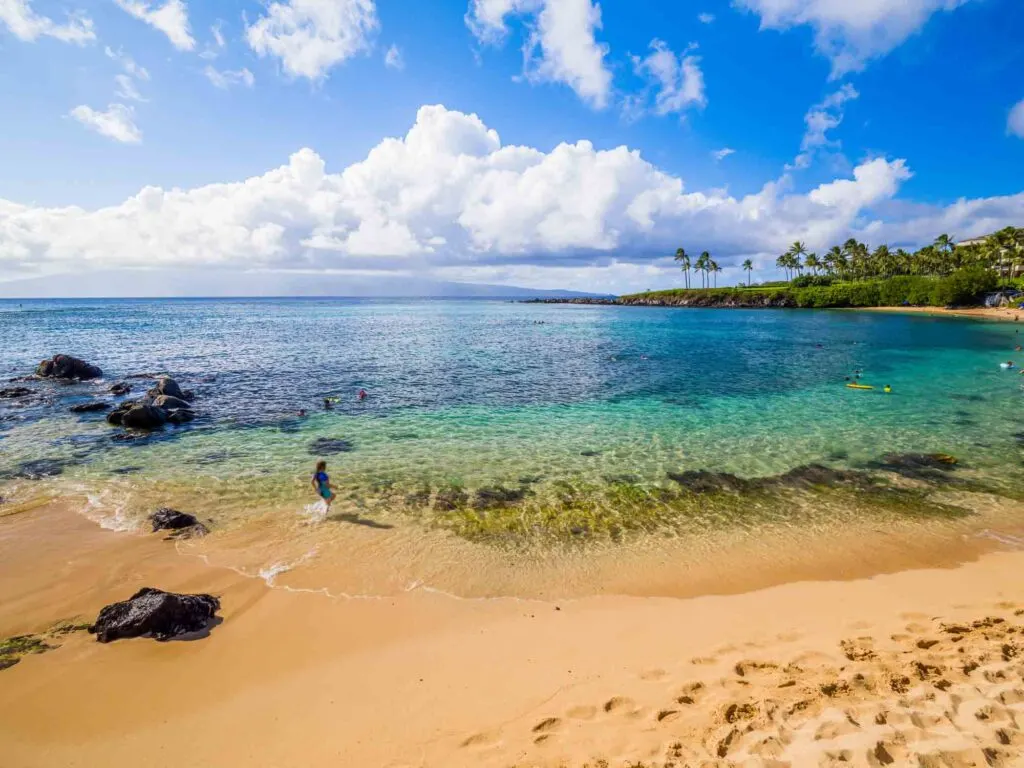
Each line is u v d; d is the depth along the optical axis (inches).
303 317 4790.8
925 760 221.0
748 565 474.3
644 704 286.5
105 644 347.6
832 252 6530.5
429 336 2787.9
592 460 756.0
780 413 1043.9
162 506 583.2
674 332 3083.2
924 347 2188.7
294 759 256.5
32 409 1051.3
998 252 4763.8
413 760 252.8
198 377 1432.1
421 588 430.0
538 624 382.3
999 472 709.9
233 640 357.4
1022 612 381.7
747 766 228.7
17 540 497.7
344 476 684.1
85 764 254.8
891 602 407.8
